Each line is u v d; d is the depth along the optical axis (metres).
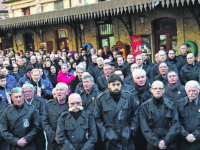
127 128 4.55
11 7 19.36
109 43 14.26
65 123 4.46
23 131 4.74
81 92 5.48
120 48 13.01
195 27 10.98
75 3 15.51
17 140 4.65
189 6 10.94
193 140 4.45
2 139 5.02
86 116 4.49
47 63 8.84
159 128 4.54
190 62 6.89
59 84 4.81
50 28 16.58
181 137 4.64
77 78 6.73
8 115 4.77
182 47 7.77
